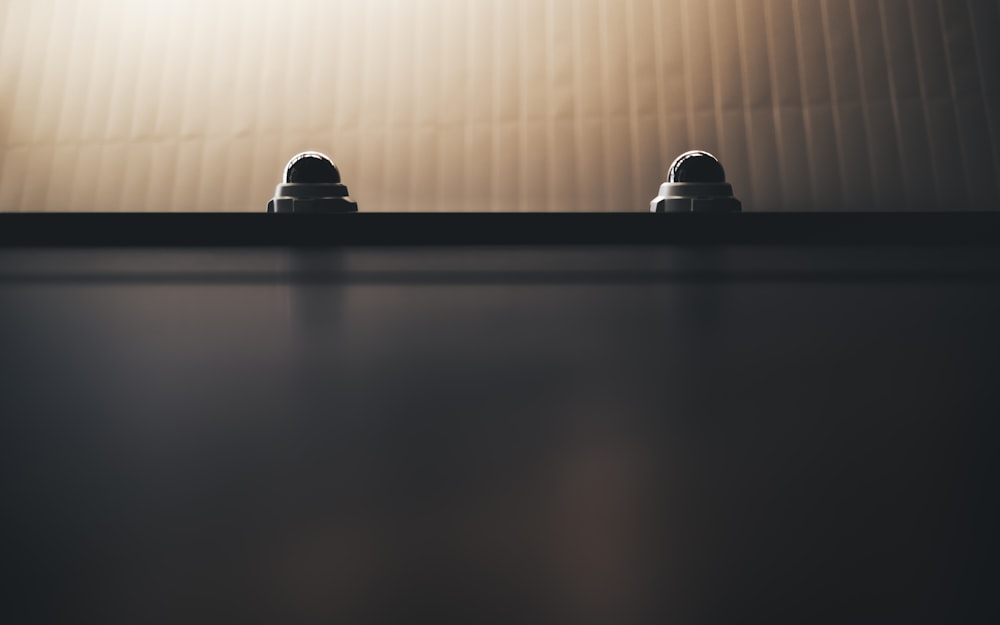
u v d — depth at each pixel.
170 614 1.00
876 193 3.01
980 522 1.00
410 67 3.22
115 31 3.38
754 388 1.02
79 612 1.00
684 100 3.11
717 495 1.01
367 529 1.01
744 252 1.03
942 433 1.01
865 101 3.07
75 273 1.02
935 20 3.11
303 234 1.03
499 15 3.24
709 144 3.07
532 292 1.02
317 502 1.01
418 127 3.17
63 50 3.39
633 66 3.15
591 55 3.17
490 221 1.03
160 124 3.28
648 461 1.02
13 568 1.00
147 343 1.01
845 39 3.11
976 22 3.09
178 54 3.33
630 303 1.03
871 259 1.03
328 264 1.03
